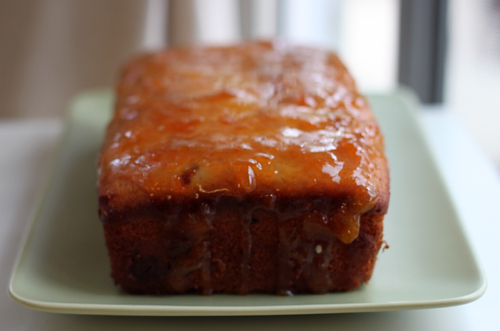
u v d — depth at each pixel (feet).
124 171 1.22
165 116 1.36
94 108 1.82
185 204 1.20
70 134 1.70
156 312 1.16
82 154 1.63
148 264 1.23
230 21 2.38
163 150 1.25
